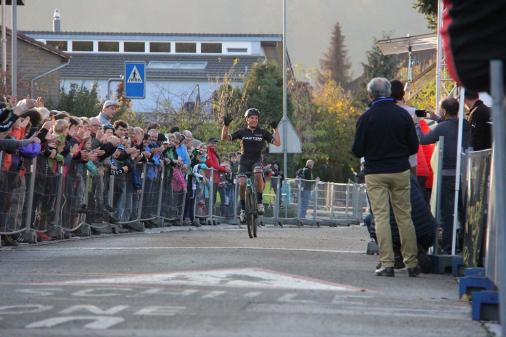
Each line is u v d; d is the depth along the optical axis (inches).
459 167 703.1
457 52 311.1
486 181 562.9
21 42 2659.9
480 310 445.4
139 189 1227.2
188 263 695.7
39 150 877.8
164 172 1355.8
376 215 662.5
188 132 1486.2
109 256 759.7
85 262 703.7
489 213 508.1
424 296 540.1
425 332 404.2
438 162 722.2
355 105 5295.3
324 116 4389.8
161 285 549.6
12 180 858.1
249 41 4877.0
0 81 1619.1
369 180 666.8
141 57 4798.2
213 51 4859.7
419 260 695.7
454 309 483.8
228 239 1057.5
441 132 746.8
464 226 671.1
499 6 302.7
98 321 410.6
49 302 470.6
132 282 565.0
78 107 2135.8
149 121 2285.9
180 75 4424.2
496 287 479.2
